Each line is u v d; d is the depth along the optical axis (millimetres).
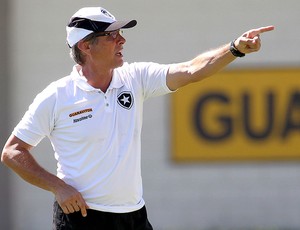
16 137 16453
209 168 35219
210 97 34969
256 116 34938
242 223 35281
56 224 16688
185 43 35094
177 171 35312
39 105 16203
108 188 16219
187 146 35156
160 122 35219
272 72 34875
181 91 35031
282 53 34906
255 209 35250
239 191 35219
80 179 16281
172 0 35094
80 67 16531
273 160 35031
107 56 16094
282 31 34938
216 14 35062
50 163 35156
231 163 35156
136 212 16750
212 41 35125
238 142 35031
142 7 35125
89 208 16344
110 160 16141
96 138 16078
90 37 16094
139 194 16750
